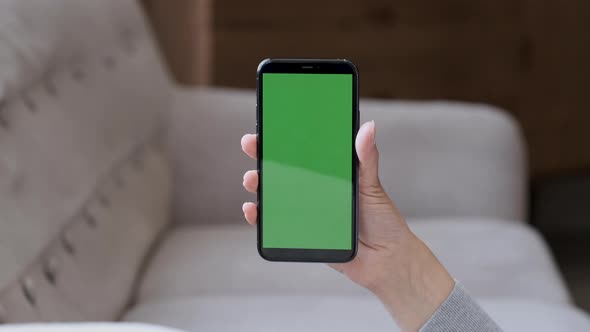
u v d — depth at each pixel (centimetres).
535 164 332
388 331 114
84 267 115
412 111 179
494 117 181
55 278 106
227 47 297
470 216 173
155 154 162
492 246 151
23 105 111
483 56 319
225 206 172
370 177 72
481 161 176
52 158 112
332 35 305
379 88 312
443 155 175
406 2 309
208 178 172
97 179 127
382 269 76
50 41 121
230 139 173
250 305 124
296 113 74
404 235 75
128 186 142
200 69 281
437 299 76
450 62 317
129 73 153
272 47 301
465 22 316
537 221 319
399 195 173
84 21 138
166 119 171
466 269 141
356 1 305
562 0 323
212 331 113
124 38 162
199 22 275
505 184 177
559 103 330
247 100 179
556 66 327
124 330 50
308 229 74
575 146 335
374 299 129
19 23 115
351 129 73
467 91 320
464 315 76
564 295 137
